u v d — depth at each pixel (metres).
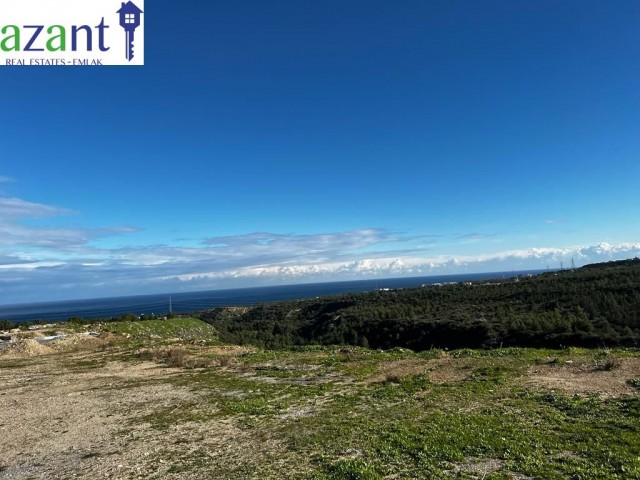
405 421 12.09
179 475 9.50
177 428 13.04
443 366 19.55
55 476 9.98
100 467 10.31
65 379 22.92
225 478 9.14
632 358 17.38
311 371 21.02
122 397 17.77
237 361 25.86
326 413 13.56
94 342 39.53
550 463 8.57
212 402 15.95
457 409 12.92
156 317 71.44
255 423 13.01
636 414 11.03
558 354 20.42
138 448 11.50
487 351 23.16
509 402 13.18
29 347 35.22
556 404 12.58
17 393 19.81
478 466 8.76
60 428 13.88
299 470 9.23
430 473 8.52
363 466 8.95
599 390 13.58
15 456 11.55
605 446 9.20
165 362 27.02
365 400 14.88
